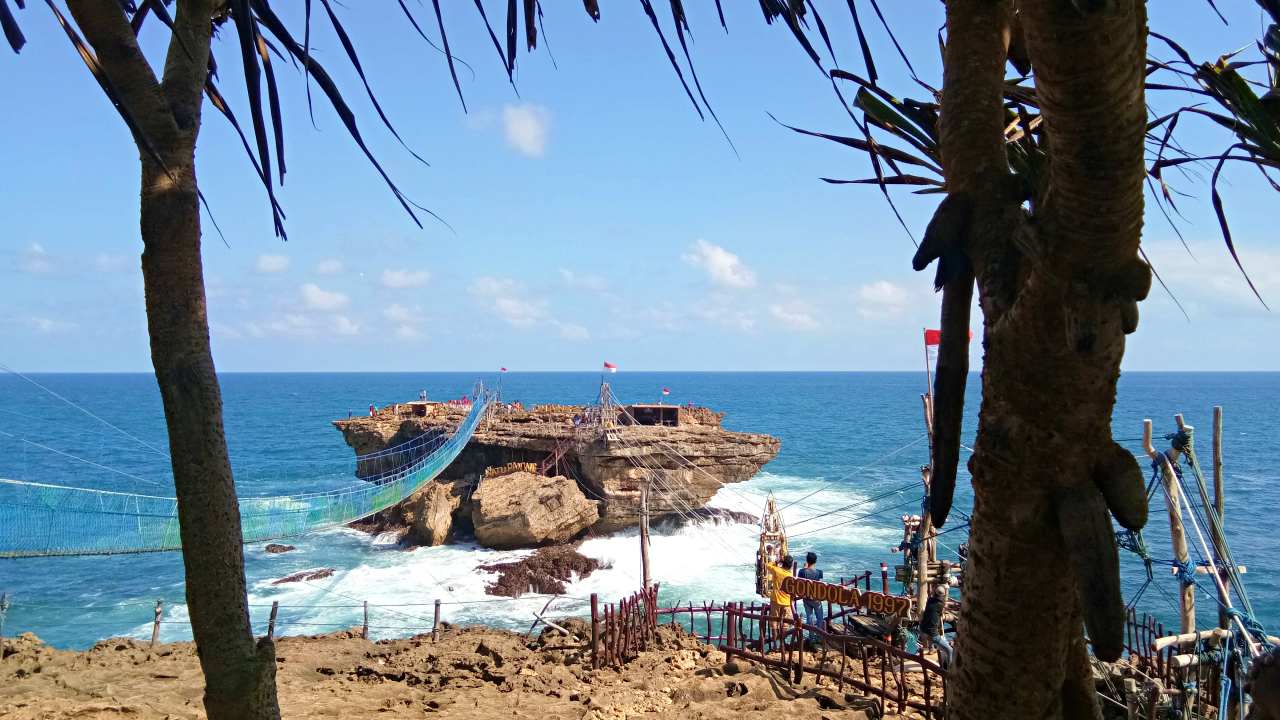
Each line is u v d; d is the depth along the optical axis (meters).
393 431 62.12
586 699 12.70
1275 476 74.88
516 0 4.90
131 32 6.09
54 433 126.75
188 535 6.13
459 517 49.75
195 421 6.14
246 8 5.43
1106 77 3.12
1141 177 3.43
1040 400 3.97
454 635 18.19
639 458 48.56
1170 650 12.87
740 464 50.12
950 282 4.56
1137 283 3.64
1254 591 37.12
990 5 4.62
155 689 12.66
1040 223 3.72
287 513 29.50
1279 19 4.89
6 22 4.90
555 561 43.06
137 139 5.00
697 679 13.30
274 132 5.88
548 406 61.72
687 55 4.76
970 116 4.58
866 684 12.91
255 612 36.62
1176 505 13.16
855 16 5.03
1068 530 3.97
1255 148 4.93
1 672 13.31
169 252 6.16
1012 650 4.30
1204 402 194.50
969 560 4.52
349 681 14.29
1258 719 4.23
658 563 43.91
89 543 20.78
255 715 6.18
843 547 47.31
